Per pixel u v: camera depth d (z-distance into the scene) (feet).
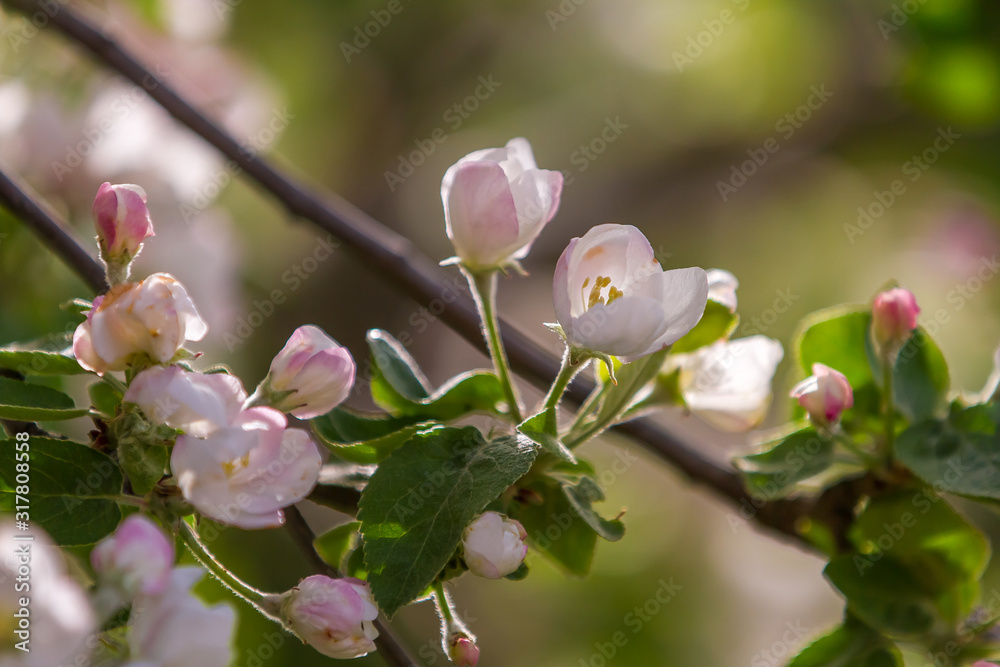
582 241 2.99
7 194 3.20
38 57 3.58
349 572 3.06
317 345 3.01
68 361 2.99
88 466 2.97
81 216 3.58
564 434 3.07
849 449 3.20
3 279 3.44
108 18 4.20
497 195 3.04
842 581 3.19
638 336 2.97
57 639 2.80
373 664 4.22
